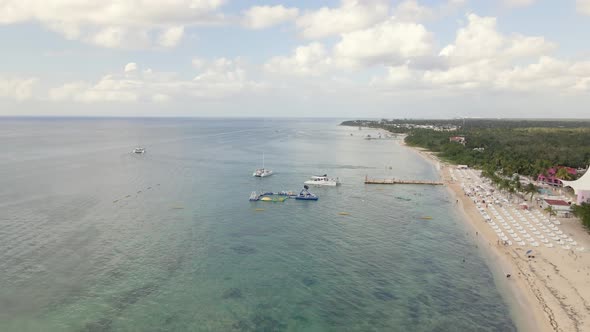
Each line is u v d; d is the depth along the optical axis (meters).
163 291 63.28
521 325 56.16
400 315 58.34
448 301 62.44
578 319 57.28
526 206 117.69
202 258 76.12
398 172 191.62
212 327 54.38
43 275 66.81
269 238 88.19
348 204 122.44
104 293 61.94
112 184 140.62
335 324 55.81
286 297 62.50
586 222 93.44
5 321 53.91
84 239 83.81
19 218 96.06
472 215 110.69
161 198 122.38
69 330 52.62
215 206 114.88
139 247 80.56
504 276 71.19
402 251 82.38
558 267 74.38
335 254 79.88
